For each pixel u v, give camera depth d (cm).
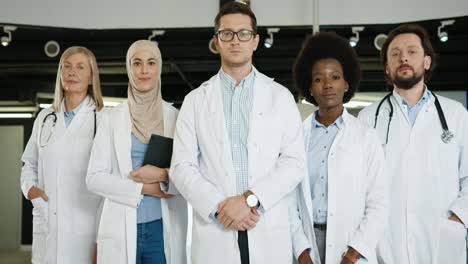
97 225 246
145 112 232
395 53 233
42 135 262
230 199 183
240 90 203
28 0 416
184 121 204
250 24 201
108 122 232
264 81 210
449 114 232
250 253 187
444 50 536
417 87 234
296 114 205
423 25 448
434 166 223
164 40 519
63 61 262
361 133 214
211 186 188
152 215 222
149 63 229
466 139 228
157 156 219
